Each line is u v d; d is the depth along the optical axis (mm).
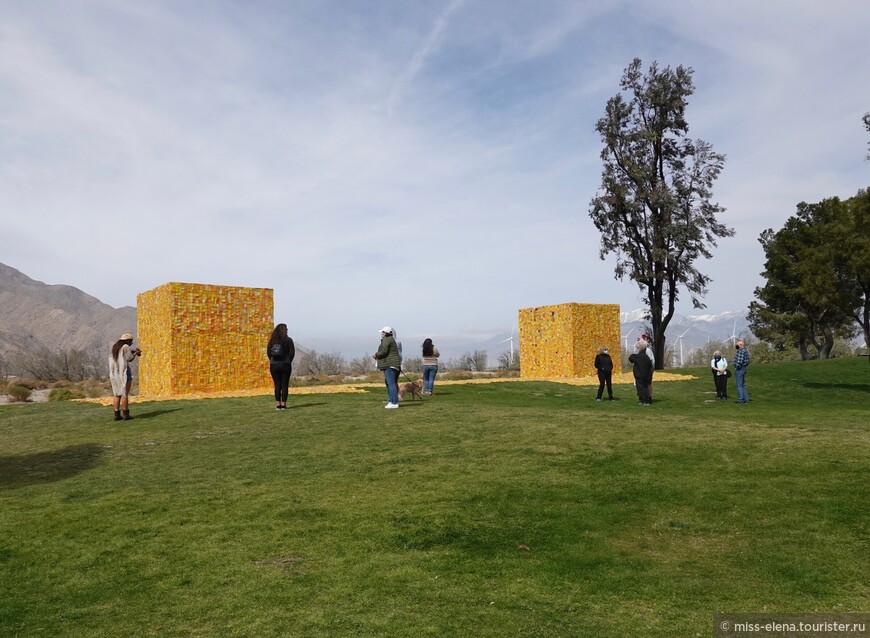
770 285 58406
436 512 7273
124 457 10727
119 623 4840
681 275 41844
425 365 22188
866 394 23766
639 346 20359
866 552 6008
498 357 59969
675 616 4914
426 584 5473
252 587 5418
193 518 7156
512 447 10555
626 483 8289
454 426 12859
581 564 5895
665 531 6676
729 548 6215
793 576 5590
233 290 25828
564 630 4695
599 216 42219
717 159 41594
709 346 66938
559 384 27016
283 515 7234
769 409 18641
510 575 5664
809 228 55562
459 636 4598
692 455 9656
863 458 9055
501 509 7375
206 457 10492
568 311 33750
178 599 5223
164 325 24844
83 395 34219
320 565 5871
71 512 7383
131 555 6121
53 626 4801
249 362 25969
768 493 7695
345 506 7527
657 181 42594
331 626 4750
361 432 12461
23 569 5840
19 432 13977
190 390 24484
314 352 60312
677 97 41125
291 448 11047
